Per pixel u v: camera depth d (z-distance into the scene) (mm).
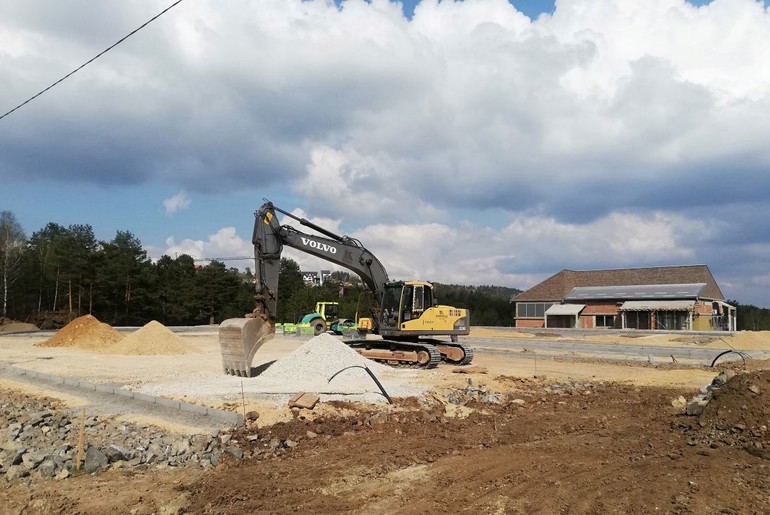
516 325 63719
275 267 19688
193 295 67750
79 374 18219
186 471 9156
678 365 25219
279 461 9758
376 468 9328
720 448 10234
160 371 19047
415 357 21312
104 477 8812
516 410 14711
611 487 8289
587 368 23844
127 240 73250
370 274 22656
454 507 7570
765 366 22781
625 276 60156
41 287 66062
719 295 60562
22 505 7629
